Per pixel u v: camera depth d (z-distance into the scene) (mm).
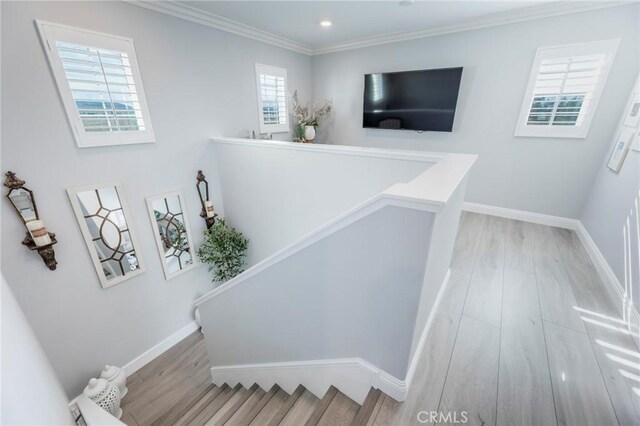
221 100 3443
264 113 4082
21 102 1994
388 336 1237
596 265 2578
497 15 3123
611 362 1589
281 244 3223
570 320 1917
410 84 3912
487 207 3891
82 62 2232
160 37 2713
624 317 1939
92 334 2627
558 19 2941
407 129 4141
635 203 2133
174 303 3324
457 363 1543
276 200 3029
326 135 5109
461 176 1289
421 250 995
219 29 3246
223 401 2023
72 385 2551
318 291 1387
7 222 2045
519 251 2861
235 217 3635
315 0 2717
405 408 1297
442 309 1992
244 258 3791
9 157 1990
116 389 2418
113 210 2633
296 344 1640
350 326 1353
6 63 1899
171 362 3090
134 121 2674
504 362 1564
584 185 3213
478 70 3496
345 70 4543
